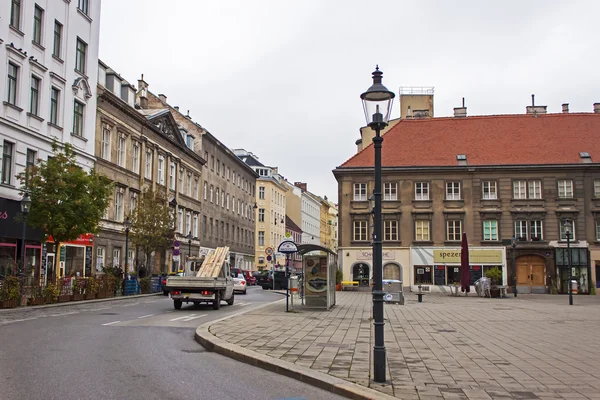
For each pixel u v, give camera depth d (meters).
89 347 12.16
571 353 12.17
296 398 8.02
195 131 61.56
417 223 49.78
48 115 32.34
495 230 49.34
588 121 53.62
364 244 49.91
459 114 56.44
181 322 18.16
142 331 15.43
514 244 42.94
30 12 30.80
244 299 33.00
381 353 8.87
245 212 80.81
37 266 30.88
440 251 49.12
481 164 50.00
